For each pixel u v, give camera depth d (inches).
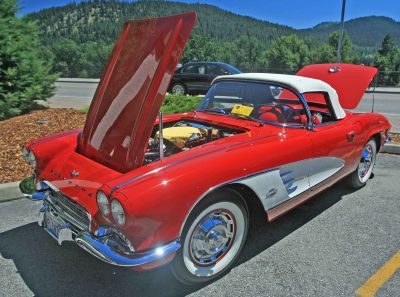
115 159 103.5
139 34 116.2
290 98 134.7
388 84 936.9
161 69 99.4
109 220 88.9
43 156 121.7
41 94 344.2
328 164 142.1
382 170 208.4
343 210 155.9
